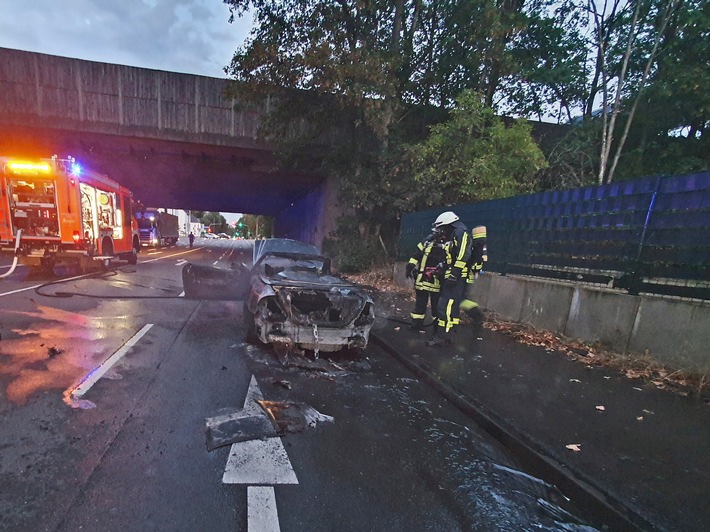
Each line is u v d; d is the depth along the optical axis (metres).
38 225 10.32
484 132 11.56
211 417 3.28
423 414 3.72
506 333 6.50
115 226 13.14
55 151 17.66
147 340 5.38
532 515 2.38
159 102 16.42
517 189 11.25
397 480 2.63
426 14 13.12
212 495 2.32
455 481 2.67
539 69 13.56
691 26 10.50
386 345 5.80
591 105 14.53
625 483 2.59
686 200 4.62
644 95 11.41
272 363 4.82
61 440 2.79
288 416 3.41
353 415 3.60
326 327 5.06
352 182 14.13
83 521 2.04
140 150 17.77
